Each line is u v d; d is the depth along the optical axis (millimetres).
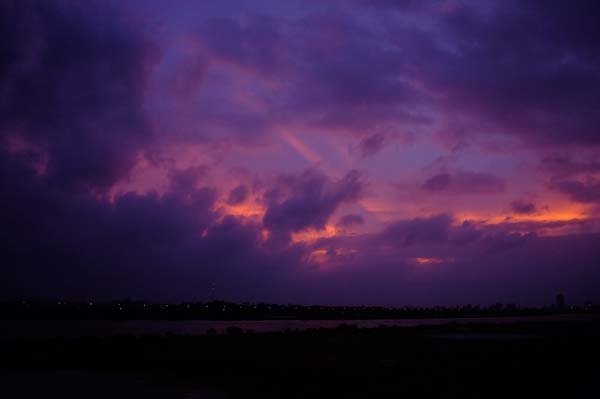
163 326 90250
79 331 67938
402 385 22125
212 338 46344
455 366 27281
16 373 27969
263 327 89500
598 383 24125
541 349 35688
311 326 93500
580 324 87750
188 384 24031
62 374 27500
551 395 21266
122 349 36375
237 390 22328
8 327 79062
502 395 20938
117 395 21422
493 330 66125
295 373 25438
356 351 36844
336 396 20578
